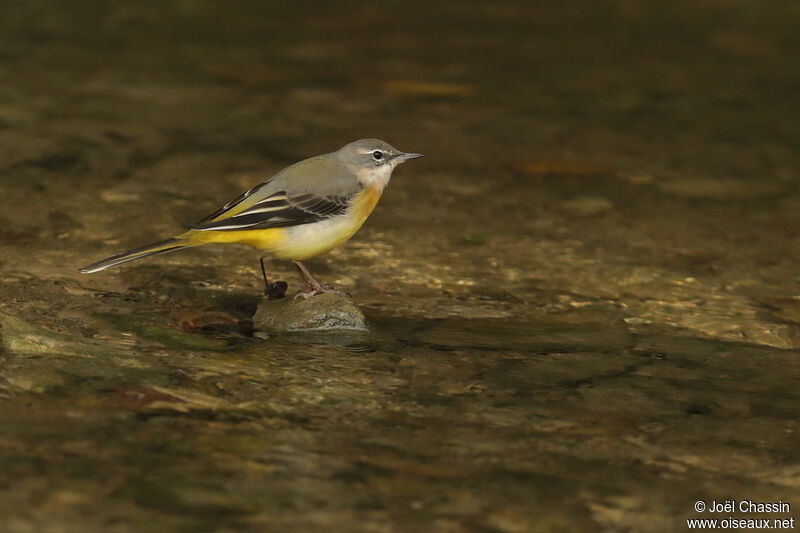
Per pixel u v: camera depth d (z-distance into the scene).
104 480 7.87
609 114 20.97
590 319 12.19
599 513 7.86
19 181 15.94
